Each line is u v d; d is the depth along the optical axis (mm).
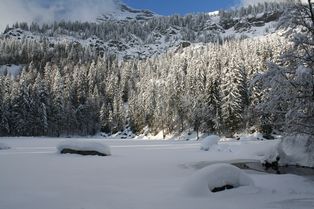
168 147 41156
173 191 12367
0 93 85875
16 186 13047
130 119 106750
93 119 108875
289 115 15453
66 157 24766
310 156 20969
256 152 28906
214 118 76000
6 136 84875
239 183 12820
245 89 67250
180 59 128375
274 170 20312
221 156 27812
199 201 10930
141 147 41031
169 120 88812
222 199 11258
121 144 49938
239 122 66938
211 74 79875
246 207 10211
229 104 67812
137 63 165625
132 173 17328
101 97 116812
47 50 182750
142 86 113250
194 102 80062
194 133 81875
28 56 175375
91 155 26469
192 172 18250
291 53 16047
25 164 20141
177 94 90312
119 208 9969
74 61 168250
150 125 97375
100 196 11539
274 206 10383
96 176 16016
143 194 11977
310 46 16094
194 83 89938
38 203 10367
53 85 104625
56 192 12031
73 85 116688
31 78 114312
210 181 12227
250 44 125625
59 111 95875
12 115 85750
